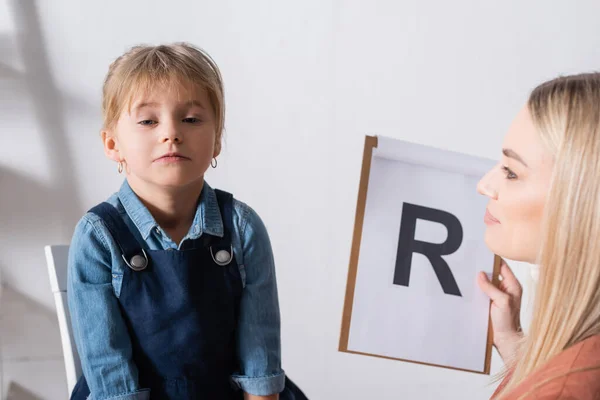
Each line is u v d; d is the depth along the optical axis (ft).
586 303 1.97
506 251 2.37
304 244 5.98
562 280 2.02
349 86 5.90
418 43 5.98
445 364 3.09
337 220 6.01
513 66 6.17
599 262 1.95
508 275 3.15
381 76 5.95
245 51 5.70
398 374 6.18
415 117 6.05
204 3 5.58
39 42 5.32
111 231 2.95
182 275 2.96
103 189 5.54
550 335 2.03
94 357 2.85
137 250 2.96
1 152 5.34
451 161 3.18
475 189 3.18
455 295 3.11
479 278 3.13
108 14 5.42
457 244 3.14
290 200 5.91
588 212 1.97
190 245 3.03
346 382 6.13
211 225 3.07
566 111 2.09
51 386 5.59
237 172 5.79
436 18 5.99
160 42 5.53
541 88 2.27
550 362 1.95
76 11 5.37
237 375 3.06
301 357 6.05
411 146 3.14
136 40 5.48
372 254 3.07
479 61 6.11
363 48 5.89
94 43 5.41
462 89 6.11
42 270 5.49
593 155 1.98
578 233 1.98
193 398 2.96
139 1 5.47
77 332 2.92
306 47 5.80
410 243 3.10
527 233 2.29
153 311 2.93
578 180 1.99
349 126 5.94
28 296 5.49
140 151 2.79
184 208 3.06
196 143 2.82
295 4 5.74
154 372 2.95
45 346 5.57
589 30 6.25
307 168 5.91
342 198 5.99
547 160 2.19
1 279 5.42
